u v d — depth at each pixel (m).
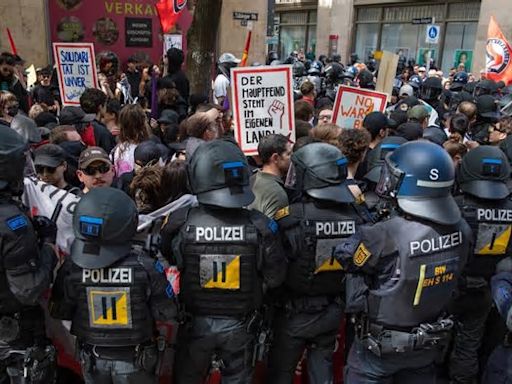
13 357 2.47
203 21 6.29
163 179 2.98
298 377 3.34
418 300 2.32
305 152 2.80
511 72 8.90
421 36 22.84
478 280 3.17
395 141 3.57
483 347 3.61
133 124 4.25
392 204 2.47
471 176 3.09
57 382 2.97
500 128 5.18
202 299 2.54
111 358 2.37
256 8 12.52
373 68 15.38
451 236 2.36
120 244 2.30
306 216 2.74
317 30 28.44
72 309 2.43
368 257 2.35
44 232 2.69
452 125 4.96
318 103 7.02
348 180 3.43
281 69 4.26
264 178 3.25
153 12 11.23
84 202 2.28
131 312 2.32
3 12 10.14
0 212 2.32
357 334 2.55
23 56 10.45
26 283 2.33
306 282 2.76
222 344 2.57
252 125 4.29
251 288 2.55
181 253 2.54
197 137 4.10
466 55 20.67
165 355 2.91
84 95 5.05
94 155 3.11
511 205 3.12
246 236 2.49
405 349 2.36
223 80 8.05
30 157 3.46
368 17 25.78
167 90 6.00
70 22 10.69
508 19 17.78
